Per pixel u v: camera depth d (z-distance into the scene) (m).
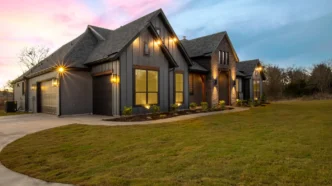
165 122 9.20
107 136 6.58
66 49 15.62
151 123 8.96
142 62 12.45
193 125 8.30
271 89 36.56
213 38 18.78
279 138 5.78
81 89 12.98
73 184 3.35
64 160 4.58
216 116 11.12
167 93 13.94
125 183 3.25
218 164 3.91
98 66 12.66
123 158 4.50
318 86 32.56
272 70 37.41
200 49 18.33
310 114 11.20
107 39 14.25
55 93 12.95
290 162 3.91
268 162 3.93
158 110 12.43
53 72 13.03
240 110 14.56
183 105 15.44
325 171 3.47
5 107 17.55
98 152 5.02
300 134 6.20
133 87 11.94
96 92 13.10
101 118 10.86
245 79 23.77
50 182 3.49
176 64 13.93
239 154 4.44
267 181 3.16
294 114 11.46
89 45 14.48
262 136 6.10
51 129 7.90
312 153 4.40
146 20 13.20
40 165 4.34
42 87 15.36
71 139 6.37
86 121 9.87
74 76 12.73
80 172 3.86
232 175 3.41
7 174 3.91
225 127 7.79
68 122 9.73
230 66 19.61
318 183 3.07
